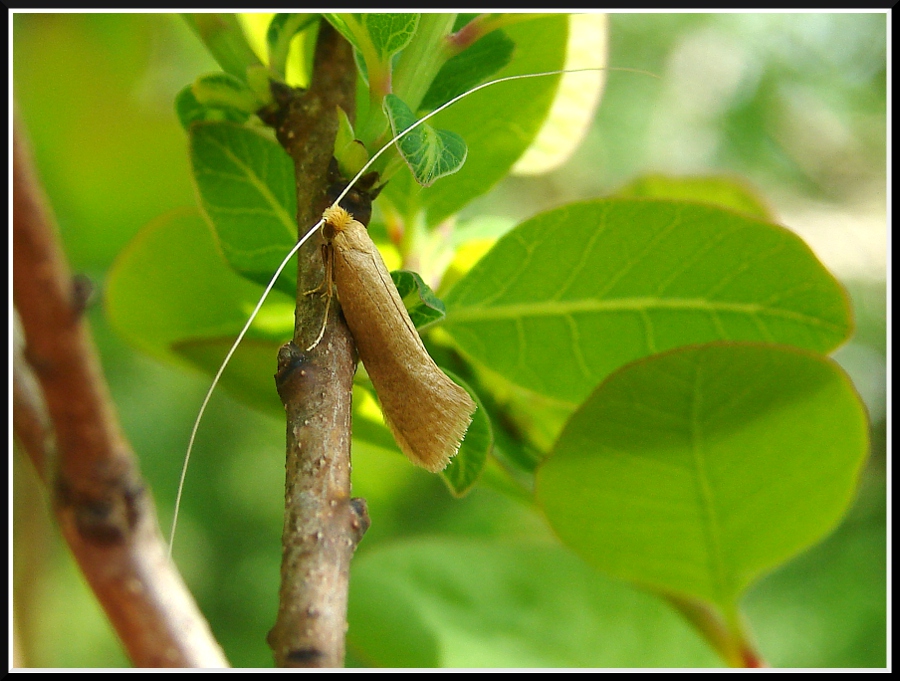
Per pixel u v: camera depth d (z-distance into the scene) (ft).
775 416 0.25
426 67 0.24
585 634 0.29
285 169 0.26
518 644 0.29
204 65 0.59
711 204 0.25
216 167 0.26
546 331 0.26
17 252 0.23
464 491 0.24
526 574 0.30
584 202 0.25
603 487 0.26
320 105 0.24
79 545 0.24
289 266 0.26
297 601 0.20
